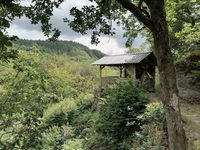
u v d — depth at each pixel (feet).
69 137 79.00
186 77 74.84
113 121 57.00
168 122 33.81
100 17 37.93
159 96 77.92
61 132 81.35
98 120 63.93
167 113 33.81
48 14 33.55
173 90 33.60
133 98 56.75
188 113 62.13
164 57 33.65
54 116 93.91
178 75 76.48
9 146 29.17
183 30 74.13
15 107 32.35
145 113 52.90
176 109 33.47
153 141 46.73
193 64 75.41
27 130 30.09
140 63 83.35
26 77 38.70
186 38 73.61
